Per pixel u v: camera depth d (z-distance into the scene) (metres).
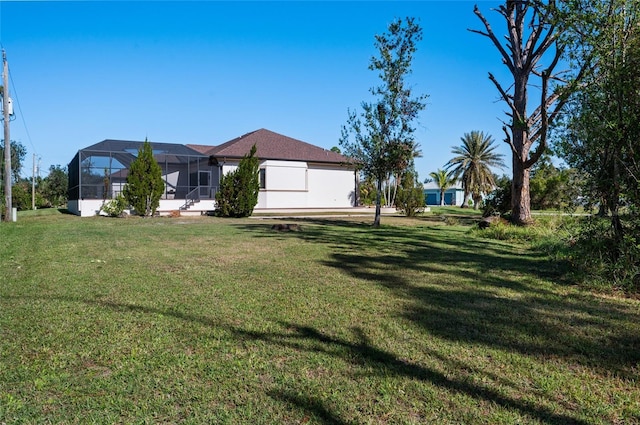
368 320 4.39
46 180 54.22
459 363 3.35
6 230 14.23
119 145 25.91
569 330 4.13
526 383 3.03
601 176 6.20
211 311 4.67
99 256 8.54
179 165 30.28
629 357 3.50
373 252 9.46
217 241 11.40
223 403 2.72
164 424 2.48
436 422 2.52
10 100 19.08
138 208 22.64
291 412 2.62
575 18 6.07
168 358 3.39
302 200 30.89
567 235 7.05
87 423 2.47
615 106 5.93
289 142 33.22
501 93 12.70
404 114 17.14
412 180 32.72
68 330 4.02
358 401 2.75
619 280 5.82
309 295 5.43
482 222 14.80
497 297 5.40
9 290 5.55
